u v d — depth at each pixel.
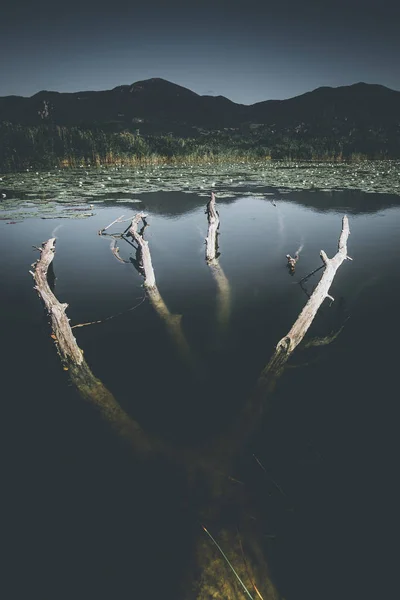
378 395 4.89
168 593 2.74
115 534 3.18
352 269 9.84
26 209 18.02
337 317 7.21
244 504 3.44
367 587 2.76
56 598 2.72
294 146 56.41
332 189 24.27
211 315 7.39
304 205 19.45
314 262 10.48
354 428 4.33
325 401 4.80
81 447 4.13
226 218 16.52
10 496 3.54
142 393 5.05
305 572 2.87
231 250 11.76
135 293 8.48
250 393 5.02
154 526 3.24
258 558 2.96
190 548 3.04
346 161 50.38
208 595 2.70
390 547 3.03
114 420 4.53
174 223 15.55
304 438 4.20
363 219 16.00
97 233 13.78
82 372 5.48
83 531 3.21
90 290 8.66
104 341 6.43
